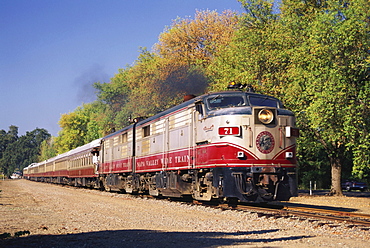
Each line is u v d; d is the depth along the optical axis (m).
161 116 21.11
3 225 12.33
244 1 28.92
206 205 16.92
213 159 15.52
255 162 14.98
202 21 47.00
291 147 15.59
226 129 15.16
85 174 39.00
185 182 18.59
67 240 9.49
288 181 15.33
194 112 17.25
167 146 20.03
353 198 24.81
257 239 9.14
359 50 22.17
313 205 19.09
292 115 15.88
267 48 27.44
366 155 21.48
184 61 44.22
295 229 10.69
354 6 22.22
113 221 12.85
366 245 8.47
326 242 8.79
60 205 19.03
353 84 22.80
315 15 26.41
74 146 90.44
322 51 22.81
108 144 31.75
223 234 9.97
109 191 31.58
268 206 17.27
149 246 8.58
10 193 31.19
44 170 73.50
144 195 25.00
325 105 22.41
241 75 26.89
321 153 44.47
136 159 24.91
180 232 10.34
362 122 21.58
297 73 25.12
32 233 10.73
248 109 15.27
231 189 14.86
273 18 29.34
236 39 29.38
